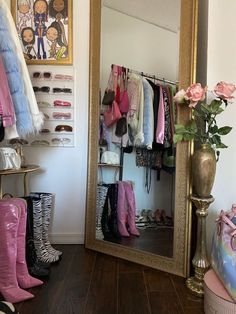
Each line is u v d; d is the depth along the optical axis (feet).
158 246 6.54
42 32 7.71
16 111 5.32
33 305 5.05
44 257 6.64
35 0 7.68
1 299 5.10
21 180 7.97
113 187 7.39
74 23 7.76
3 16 5.29
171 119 6.40
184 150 5.93
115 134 7.41
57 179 7.99
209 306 4.60
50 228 7.95
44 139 7.88
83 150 7.94
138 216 6.98
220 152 5.84
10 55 5.25
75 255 7.20
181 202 6.01
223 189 5.88
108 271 6.32
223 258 4.69
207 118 5.31
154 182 6.75
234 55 5.66
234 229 4.64
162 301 5.19
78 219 8.03
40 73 7.73
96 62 7.46
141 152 7.00
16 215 5.24
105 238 7.42
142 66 6.89
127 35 7.07
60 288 5.61
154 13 6.57
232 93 5.23
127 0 7.02
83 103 7.86
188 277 5.90
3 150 6.19
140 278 6.00
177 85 6.16
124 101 7.25
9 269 5.22
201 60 6.31
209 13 5.86
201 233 5.53
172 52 6.30
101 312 4.86
